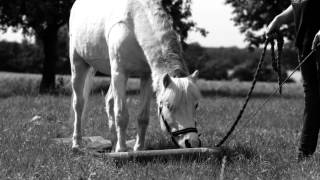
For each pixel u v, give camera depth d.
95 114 10.80
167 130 5.53
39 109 11.56
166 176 4.91
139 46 6.32
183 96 5.34
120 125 6.51
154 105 12.66
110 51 6.52
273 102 17.08
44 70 25.98
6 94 19.38
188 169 5.15
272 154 6.27
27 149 6.25
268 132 8.85
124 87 6.52
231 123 10.24
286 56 51.59
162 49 5.91
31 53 54.16
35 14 23.02
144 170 5.16
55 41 26.20
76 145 7.04
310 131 5.75
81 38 7.27
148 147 7.23
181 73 5.71
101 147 7.25
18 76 38.34
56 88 22.44
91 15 7.14
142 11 6.30
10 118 9.77
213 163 5.50
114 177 4.91
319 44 5.27
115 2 6.76
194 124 5.42
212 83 40.47
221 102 16.25
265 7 29.02
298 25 5.58
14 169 5.22
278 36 5.94
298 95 27.27
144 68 6.59
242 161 5.73
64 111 11.25
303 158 5.73
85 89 7.69
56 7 23.36
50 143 6.89
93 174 4.89
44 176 4.92
